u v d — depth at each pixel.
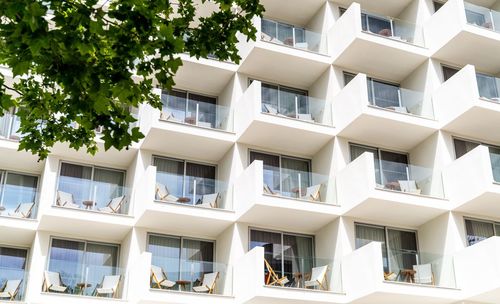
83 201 21.05
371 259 18.55
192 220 20.78
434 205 20.81
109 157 22.44
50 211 19.83
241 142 22.64
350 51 23.48
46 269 20.09
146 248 20.88
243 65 23.81
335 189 21.56
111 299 18.75
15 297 18.39
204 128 22.14
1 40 8.41
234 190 21.53
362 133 22.56
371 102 22.31
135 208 21.11
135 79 22.91
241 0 10.34
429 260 19.75
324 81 24.20
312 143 22.92
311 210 20.72
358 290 18.91
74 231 20.83
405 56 23.84
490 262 18.33
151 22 8.02
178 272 19.31
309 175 21.61
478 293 18.61
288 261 19.39
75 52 8.02
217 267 19.77
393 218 21.56
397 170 21.72
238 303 19.09
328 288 19.45
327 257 21.38
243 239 21.00
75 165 22.23
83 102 8.38
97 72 8.20
